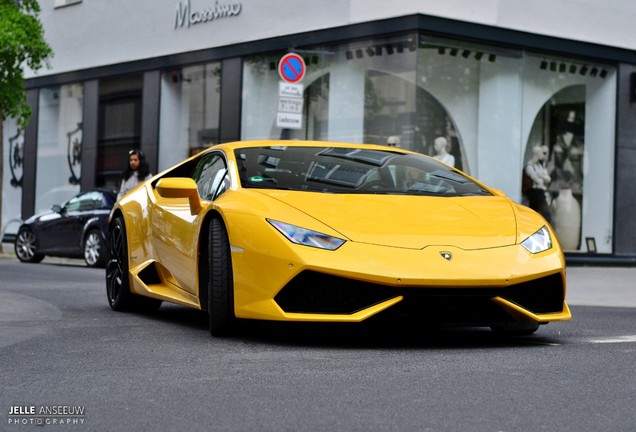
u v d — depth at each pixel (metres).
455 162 14.43
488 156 14.76
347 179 5.92
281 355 4.84
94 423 3.31
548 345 5.34
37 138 20.94
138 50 18.50
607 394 3.83
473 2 14.34
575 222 15.71
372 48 14.53
